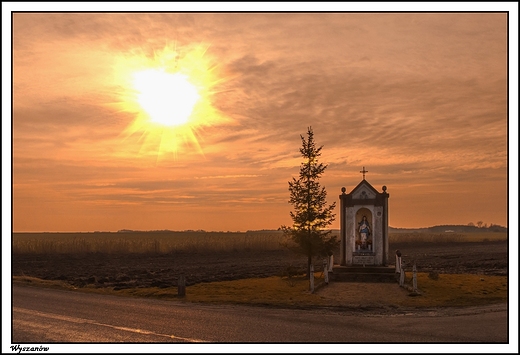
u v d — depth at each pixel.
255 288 26.28
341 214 30.98
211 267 48.97
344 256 30.55
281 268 46.41
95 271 44.09
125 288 27.89
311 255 33.75
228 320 16.47
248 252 82.19
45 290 25.98
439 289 24.78
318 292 24.19
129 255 74.06
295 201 34.25
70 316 17.30
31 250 77.12
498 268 42.66
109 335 14.18
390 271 28.94
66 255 73.12
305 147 34.59
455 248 90.06
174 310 18.70
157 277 36.81
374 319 16.80
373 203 30.73
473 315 17.72
